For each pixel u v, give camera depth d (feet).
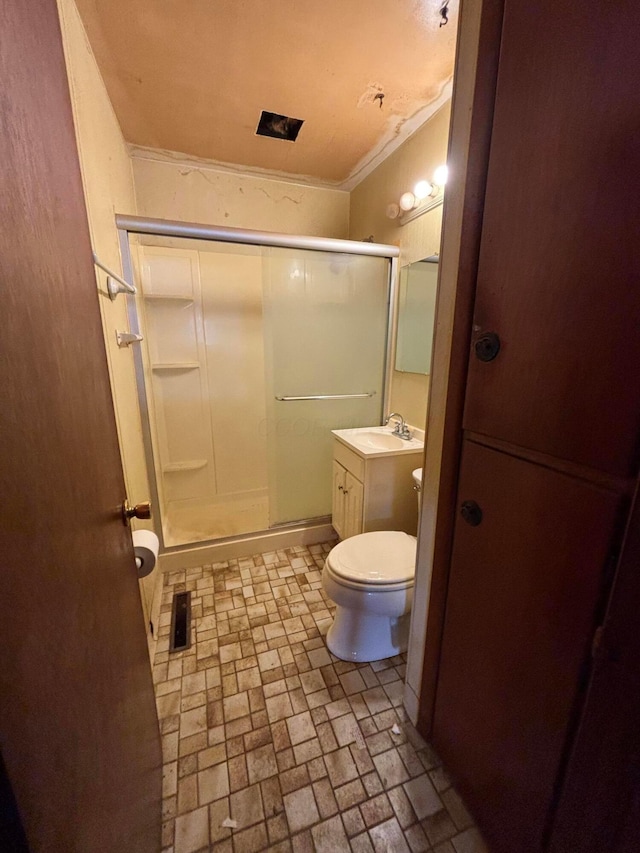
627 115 1.49
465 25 2.43
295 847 2.88
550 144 1.84
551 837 2.11
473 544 2.69
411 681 3.80
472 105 2.33
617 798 1.64
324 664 4.56
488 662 2.65
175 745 3.61
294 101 5.32
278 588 6.07
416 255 6.23
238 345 8.80
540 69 1.85
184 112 5.56
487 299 2.33
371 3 3.73
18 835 1.03
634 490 1.58
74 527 1.70
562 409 1.93
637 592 1.47
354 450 6.02
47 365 1.54
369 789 3.26
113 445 2.61
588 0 1.59
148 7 3.73
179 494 8.86
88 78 4.08
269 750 3.57
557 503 2.01
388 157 6.82
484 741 2.76
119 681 2.17
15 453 1.20
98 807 1.66
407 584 4.23
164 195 7.20
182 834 2.95
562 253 1.83
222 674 4.42
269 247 6.17
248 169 7.39
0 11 1.26
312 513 7.75
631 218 1.53
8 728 1.02
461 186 2.59
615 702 1.61
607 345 1.68
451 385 2.71
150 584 5.24
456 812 3.10
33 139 1.51
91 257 2.42
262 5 3.74
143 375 5.90
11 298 1.24
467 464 2.67
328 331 7.29
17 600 1.15
